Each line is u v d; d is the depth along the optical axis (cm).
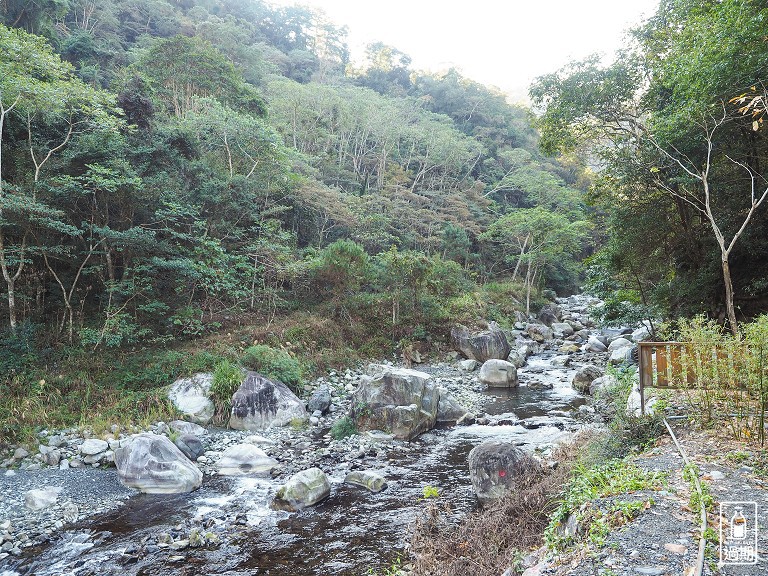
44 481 845
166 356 1351
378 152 4725
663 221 1453
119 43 4006
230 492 812
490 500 696
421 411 1148
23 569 574
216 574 560
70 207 1415
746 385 629
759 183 1173
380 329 2127
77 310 1470
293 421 1209
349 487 819
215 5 6359
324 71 6656
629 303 1767
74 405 1125
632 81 1513
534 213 3516
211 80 2758
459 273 3050
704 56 1034
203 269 1545
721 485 465
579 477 532
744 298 1292
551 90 1644
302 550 613
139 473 823
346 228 2928
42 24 2586
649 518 399
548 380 1778
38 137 1491
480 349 2091
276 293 1917
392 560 582
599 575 323
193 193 1728
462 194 4372
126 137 1656
